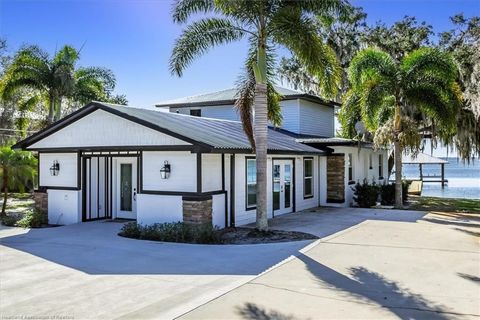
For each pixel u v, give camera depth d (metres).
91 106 14.17
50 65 25.12
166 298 6.45
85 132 14.62
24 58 24.67
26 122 29.36
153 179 13.18
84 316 5.74
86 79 26.81
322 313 5.76
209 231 11.02
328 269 8.06
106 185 15.57
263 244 10.56
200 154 12.37
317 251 9.66
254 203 15.03
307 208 18.45
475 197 29.23
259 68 11.80
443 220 14.50
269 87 13.44
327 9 12.12
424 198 26.14
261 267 8.27
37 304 6.24
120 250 9.95
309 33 11.68
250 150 13.14
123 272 7.98
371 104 17.53
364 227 13.05
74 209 14.77
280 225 13.62
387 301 6.24
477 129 22.09
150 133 13.19
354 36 27.64
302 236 11.52
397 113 18.02
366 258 8.95
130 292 6.77
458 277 7.48
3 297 6.57
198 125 15.23
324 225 13.52
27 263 8.76
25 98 29.31
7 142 29.78
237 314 5.74
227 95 25.27
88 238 11.59
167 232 11.19
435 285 7.02
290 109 22.95
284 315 5.69
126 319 5.62
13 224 14.57
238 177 14.16
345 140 19.17
